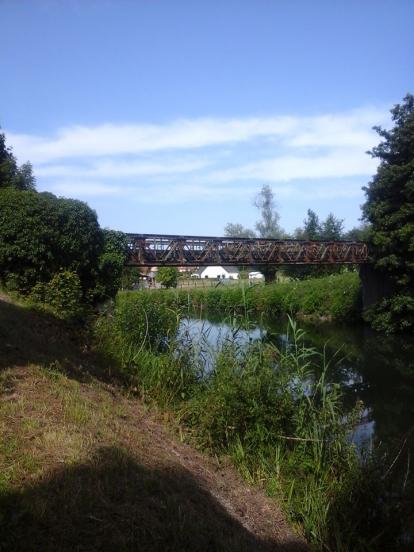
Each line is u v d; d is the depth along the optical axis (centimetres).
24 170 2659
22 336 858
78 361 877
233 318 979
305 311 3262
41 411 536
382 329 2786
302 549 532
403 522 567
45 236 1282
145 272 3444
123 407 705
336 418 748
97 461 454
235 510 540
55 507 376
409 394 1420
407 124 2698
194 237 2433
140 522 395
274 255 2862
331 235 5338
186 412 780
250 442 699
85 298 1381
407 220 2698
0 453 429
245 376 758
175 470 532
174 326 1120
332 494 595
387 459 871
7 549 324
